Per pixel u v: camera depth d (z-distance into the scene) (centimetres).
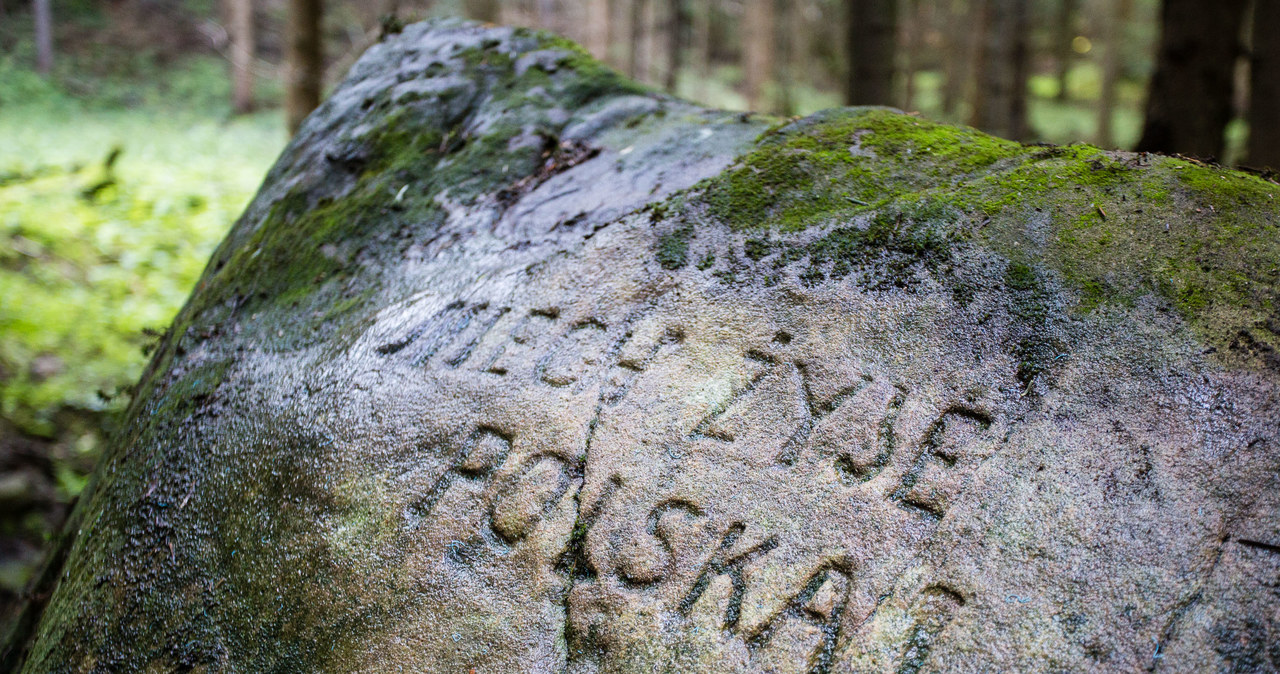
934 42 2639
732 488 150
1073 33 2516
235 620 169
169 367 242
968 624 127
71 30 1862
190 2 2070
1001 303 157
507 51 296
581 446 164
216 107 1728
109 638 180
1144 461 134
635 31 1627
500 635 147
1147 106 361
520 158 251
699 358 169
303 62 761
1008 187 175
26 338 611
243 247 273
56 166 1048
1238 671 114
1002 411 146
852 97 519
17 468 506
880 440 149
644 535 150
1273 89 376
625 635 141
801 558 140
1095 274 155
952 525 137
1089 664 119
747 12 1744
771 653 133
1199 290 147
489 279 206
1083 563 127
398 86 296
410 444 178
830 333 164
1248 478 128
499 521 161
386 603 157
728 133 227
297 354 215
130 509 201
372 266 235
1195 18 339
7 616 287
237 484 190
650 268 188
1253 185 163
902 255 169
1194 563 123
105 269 756
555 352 182
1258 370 137
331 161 278
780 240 182
